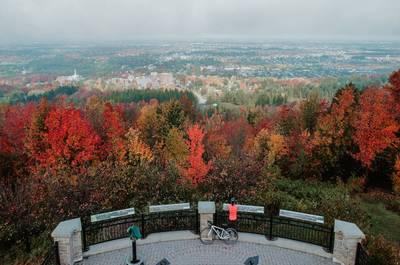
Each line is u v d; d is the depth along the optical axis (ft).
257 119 212.43
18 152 111.75
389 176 106.73
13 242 50.96
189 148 132.57
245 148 145.07
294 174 119.34
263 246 40.83
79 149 105.91
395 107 105.19
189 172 98.32
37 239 50.06
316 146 114.73
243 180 68.33
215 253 39.45
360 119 105.19
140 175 68.39
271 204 60.34
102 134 132.77
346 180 115.44
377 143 99.91
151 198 63.36
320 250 39.91
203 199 63.46
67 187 62.13
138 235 36.60
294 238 42.14
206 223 41.57
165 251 39.83
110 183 64.69
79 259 37.81
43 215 55.26
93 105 181.27
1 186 73.31
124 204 62.13
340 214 55.62
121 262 37.78
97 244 40.70
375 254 41.14
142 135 153.69
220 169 73.10
